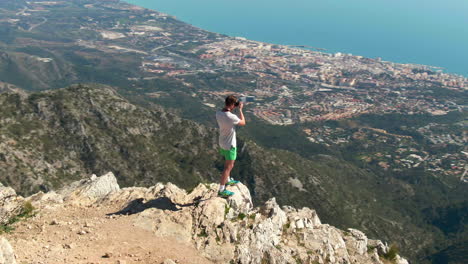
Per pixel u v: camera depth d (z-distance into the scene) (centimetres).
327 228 1919
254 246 1468
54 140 13700
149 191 1942
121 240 1338
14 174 11250
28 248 1225
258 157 17162
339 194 17138
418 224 18212
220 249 1378
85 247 1272
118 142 15088
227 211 1582
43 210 1789
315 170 18625
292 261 1509
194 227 1470
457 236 16850
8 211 1767
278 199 15588
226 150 1477
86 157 14012
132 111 16975
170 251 1302
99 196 2089
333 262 1692
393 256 2002
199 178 15612
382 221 16350
